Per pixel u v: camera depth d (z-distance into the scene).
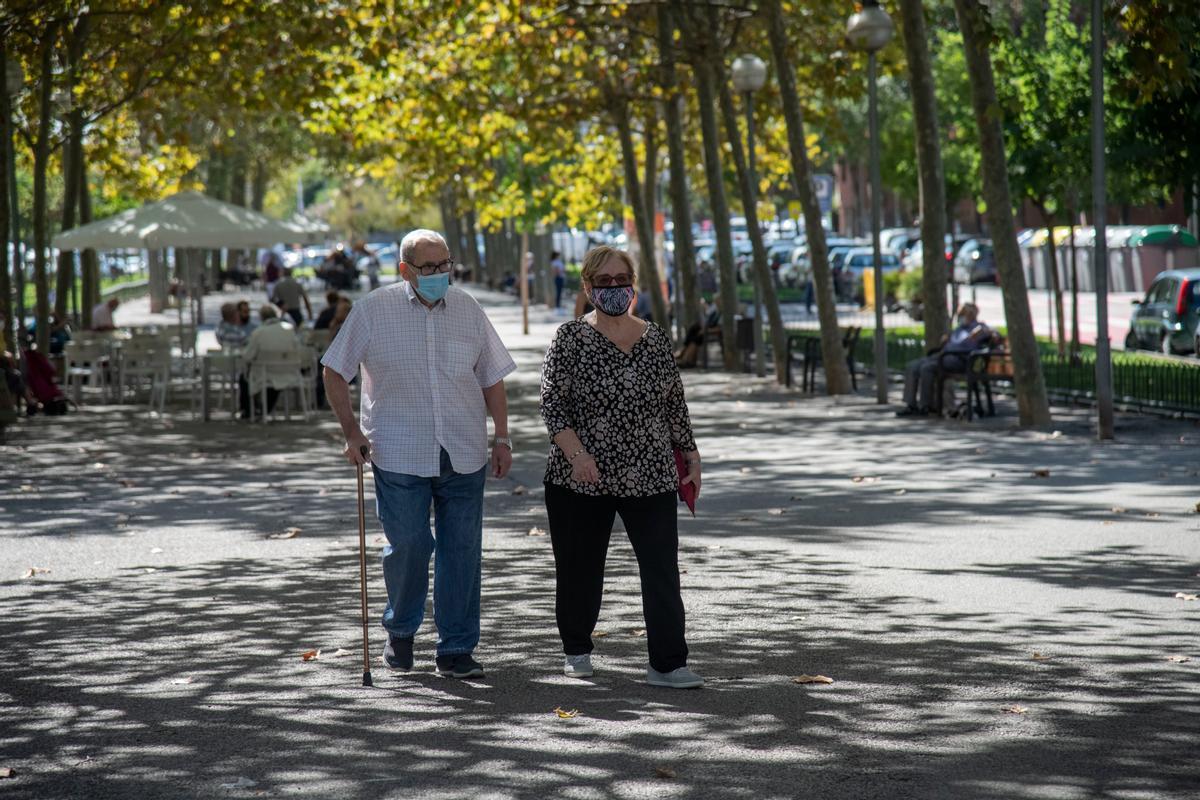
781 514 13.23
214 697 7.35
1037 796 5.67
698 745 6.39
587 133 42.44
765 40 33.88
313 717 6.94
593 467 7.33
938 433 19.53
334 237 30.20
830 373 26.34
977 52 19.17
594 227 46.25
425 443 7.59
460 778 6.00
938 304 23.00
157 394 28.97
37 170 27.53
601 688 7.40
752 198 29.36
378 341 7.57
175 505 14.70
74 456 19.22
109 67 30.36
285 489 15.79
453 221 91.75
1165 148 23.89
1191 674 7.48
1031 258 61.72
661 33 32.06
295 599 9.85
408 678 7.69
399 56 29.23
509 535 12.43
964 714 6.80
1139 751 6.22
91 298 37.66
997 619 8.81
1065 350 30.72
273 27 26.72
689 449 7.58
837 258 66.31
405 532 7.62
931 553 11.10
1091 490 14.15
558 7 31.36
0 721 6.98
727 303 32.44
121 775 6.12
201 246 27.47
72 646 8.59
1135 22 16.09
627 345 7.43
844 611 9.11
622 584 10.17
